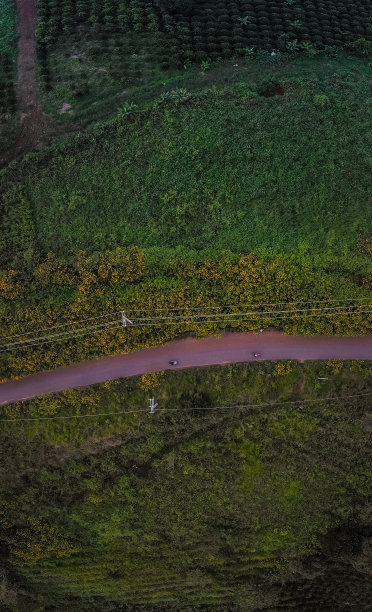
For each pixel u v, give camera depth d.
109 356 40.44
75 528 43.59
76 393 39.88
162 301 39.22
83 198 41.59
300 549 45.16
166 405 40.47
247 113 43.84
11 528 42.88
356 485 43.44
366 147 43.91
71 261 40.25
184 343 40.97
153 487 42.84
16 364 38.97
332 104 44.69
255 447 42.28
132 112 43.31
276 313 39.81
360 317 39.91
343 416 41.44
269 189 42.28
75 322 39.06
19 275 40.09
